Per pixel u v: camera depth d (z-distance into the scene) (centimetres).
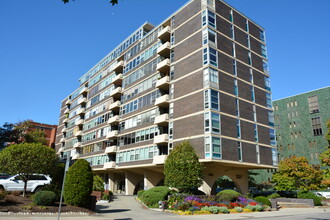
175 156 2352
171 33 3472
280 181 3409
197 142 2659
